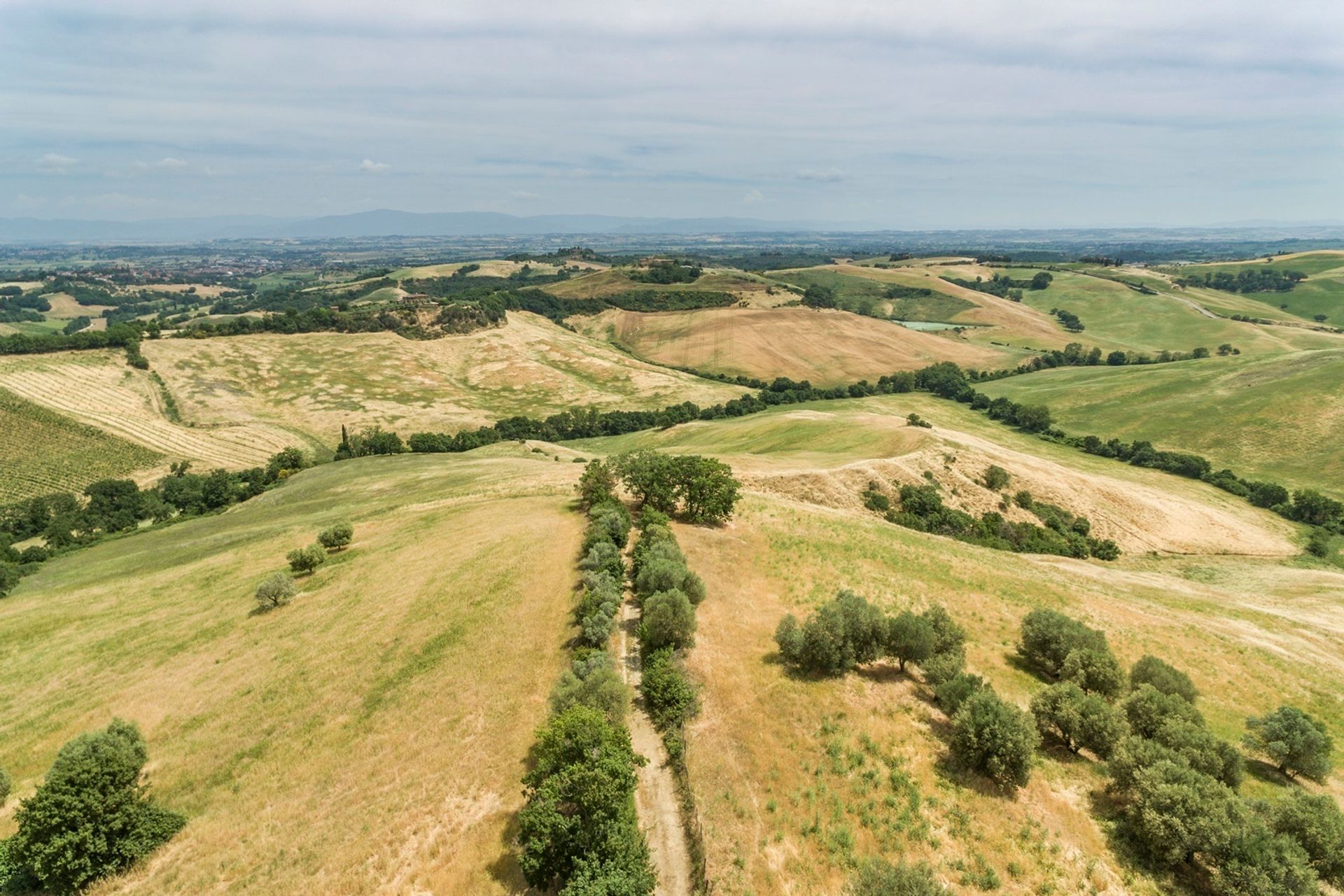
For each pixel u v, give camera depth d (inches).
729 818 1035.9
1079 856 998.4
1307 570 3358.8
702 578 1971.0
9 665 1882.4
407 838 1029.2
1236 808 1007.0
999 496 3799.2
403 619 1814.7
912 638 1454.2
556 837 893.2
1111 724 1239.5
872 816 1039.0
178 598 2277.3
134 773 1098.1
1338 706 1695.4
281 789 1208.8
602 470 2755.9
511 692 1398.9
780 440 4783.5
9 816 1238.9
